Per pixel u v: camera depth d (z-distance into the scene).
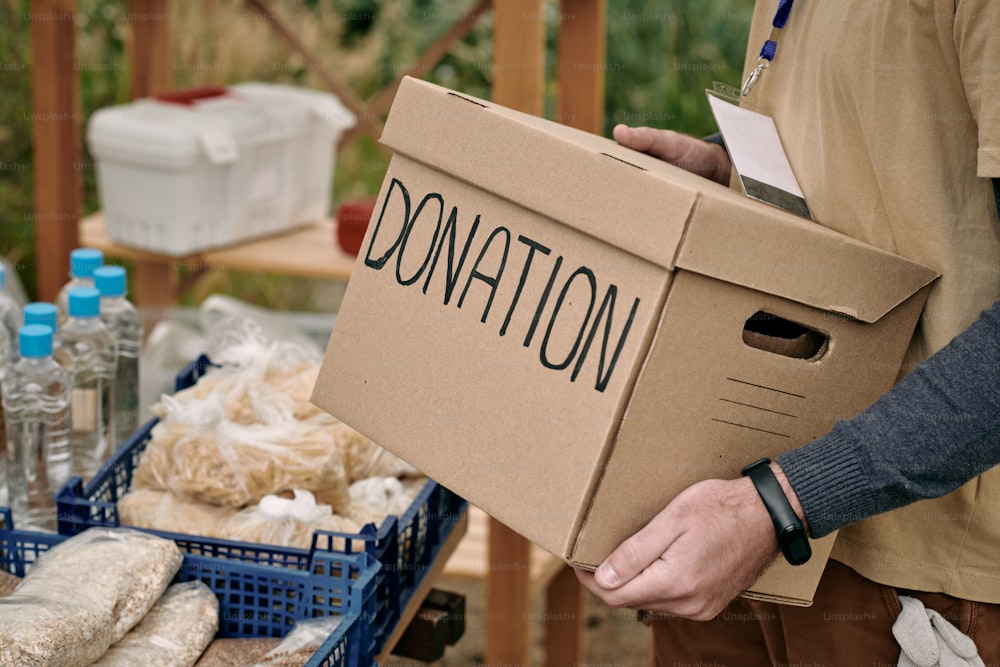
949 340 1.10
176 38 3.56
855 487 0.98
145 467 1.31
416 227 1.10
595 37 2.16
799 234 0.96
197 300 3.77
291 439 1.30
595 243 0.96
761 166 1.15
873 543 1.18
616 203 0.94
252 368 1.46
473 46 4.01
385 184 1.13
